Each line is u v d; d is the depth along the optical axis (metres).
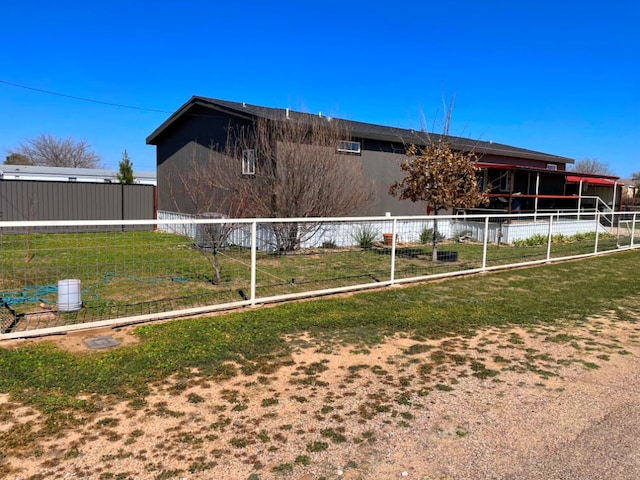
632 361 4.75
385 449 3.06
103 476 2.70
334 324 5.79
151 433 3.18
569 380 4.25
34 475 2.70
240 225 8.84
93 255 10.67
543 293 7.88
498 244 13.81
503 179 20.69
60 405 3.52
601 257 12.83
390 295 7.43
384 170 15.62
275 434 3.21
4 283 7.88
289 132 12.30
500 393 3.95
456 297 7.43
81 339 5.01
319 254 10.34
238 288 7.63
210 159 14.45
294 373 4.27
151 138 19.17
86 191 17.58
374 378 4.21
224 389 3.90
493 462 2.94
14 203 16.42
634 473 2.83
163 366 4.30
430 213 16.75
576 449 3.10
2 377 3.97
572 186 27.59
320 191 12.46
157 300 6.75
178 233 10.51
